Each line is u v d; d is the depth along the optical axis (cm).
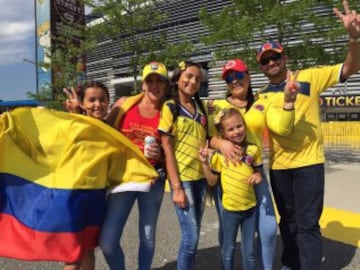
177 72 366
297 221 396
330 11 1232
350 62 374
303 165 386
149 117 368
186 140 363
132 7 1708
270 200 384
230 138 375
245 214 378
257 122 391
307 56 1199
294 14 1152
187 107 367
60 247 322
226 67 402
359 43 364
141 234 376
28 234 327
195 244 370
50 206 322
